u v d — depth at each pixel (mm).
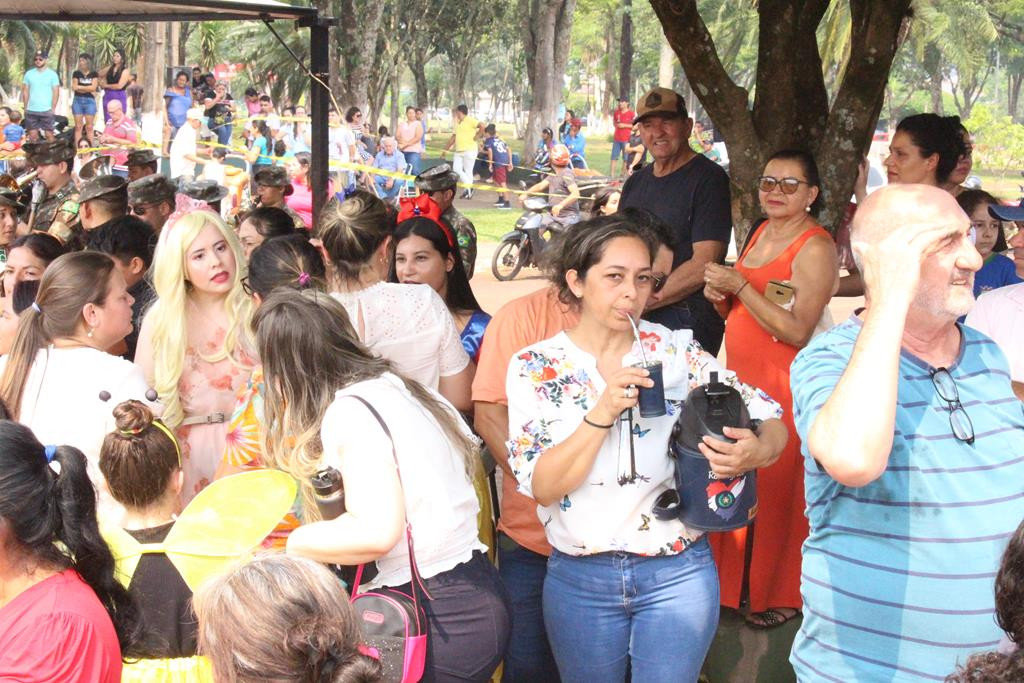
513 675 4051
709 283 4566
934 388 2670
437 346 4023
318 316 3035
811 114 5867
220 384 4277
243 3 7984
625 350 3346
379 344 3908
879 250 2488
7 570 2480
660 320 5293
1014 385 3592
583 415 3262
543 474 3166
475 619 3051
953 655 2621
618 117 34500
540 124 40562
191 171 17469
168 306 4188
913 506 2629
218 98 27516
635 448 3209
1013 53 62250
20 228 7988
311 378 3010
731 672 4367
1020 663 1861
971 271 2598
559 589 3365
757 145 5840
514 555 4008
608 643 3334
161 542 3018
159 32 25938
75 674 2422
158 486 3084
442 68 73000
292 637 2115
